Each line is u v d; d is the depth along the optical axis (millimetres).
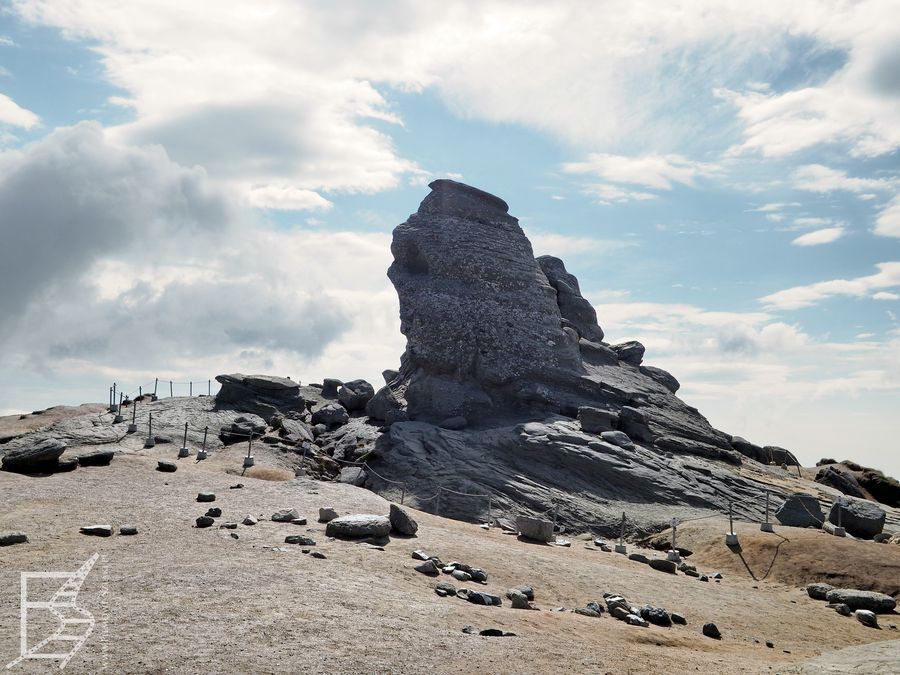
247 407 50062
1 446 38000
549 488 39344
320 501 27375
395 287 53281
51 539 19203
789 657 18422
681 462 43719
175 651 11930
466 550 23625
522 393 48062
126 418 45688
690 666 15281
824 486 47031
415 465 40375
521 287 52312
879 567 29000
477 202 55719
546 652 14602
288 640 13016
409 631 14508
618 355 59281
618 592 22453
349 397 54375
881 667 15805
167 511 23469
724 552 32156
